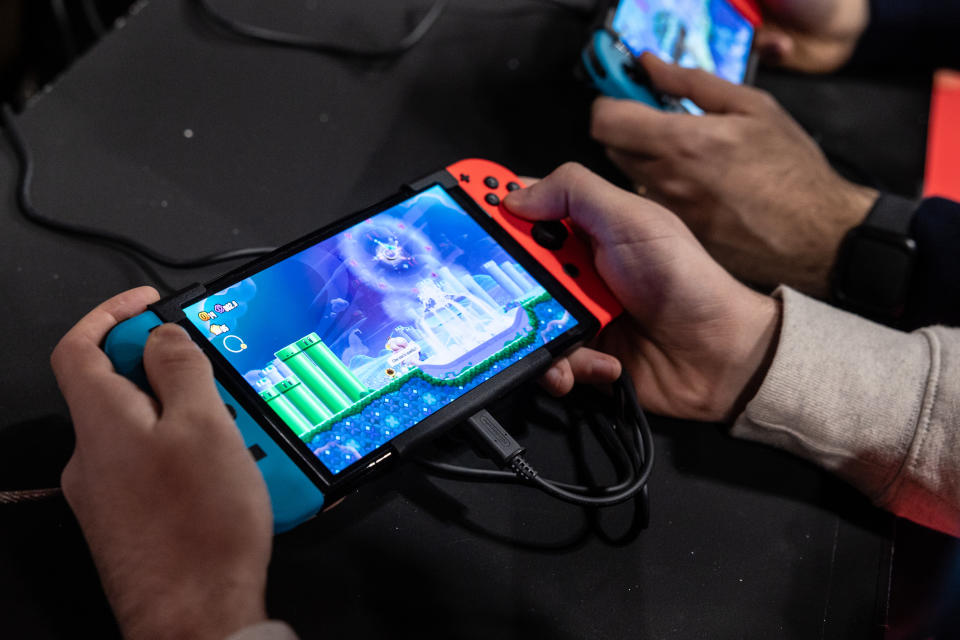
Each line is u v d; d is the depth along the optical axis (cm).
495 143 85
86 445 48
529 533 58
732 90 86
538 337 61
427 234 64
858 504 65
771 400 63
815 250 84
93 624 49
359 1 95
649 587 57
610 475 62
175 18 86
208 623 43
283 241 71
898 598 83
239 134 78
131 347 52
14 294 64
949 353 64
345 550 55
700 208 84
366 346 57
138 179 73
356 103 84
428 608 54
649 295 65
